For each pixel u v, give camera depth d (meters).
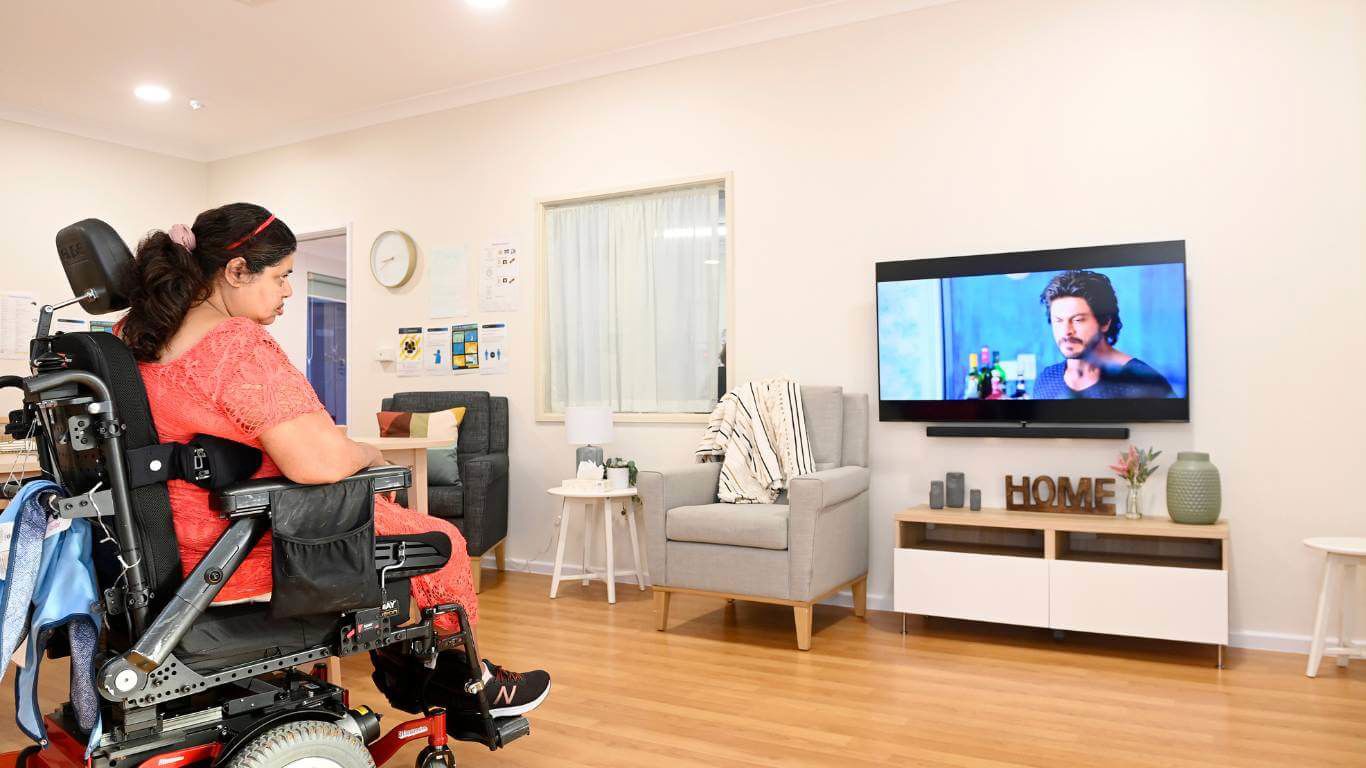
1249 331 3.39
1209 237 3.45
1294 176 3.32
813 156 4.18
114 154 5.73
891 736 2.51
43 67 4.67
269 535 1.70
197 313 1.70
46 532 1.55
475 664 1.92
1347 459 3.26
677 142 4.53
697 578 3.60
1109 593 3.22
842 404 3.98
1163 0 3.53
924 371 3.85
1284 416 3.34
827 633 3.63
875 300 4.03
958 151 3.88
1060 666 3.17
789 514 3.44
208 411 1.59
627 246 4.73
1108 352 3.51
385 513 1.88
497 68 4.82
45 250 5.41
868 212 4.06
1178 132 3.50
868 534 3.98
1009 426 3.71
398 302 5.44
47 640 1.74
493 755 2.39
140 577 1.53
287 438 1.60
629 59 4.62
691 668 3.16
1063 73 3.69
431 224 5.32
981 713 2.70
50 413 1.64
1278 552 3.35
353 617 1.75
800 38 4.21
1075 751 2.39
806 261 4.19
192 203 6.14
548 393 4.96
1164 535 3.19
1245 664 3.16
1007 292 3.69
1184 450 3.49
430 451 4.64
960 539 3.89
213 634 1.61
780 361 4.25
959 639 3.52
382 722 2.63
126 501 1.52
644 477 3.72
